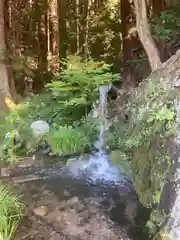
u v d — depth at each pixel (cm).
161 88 385
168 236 246
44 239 283
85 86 558
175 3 561
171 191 270
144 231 286
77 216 322
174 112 318
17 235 287
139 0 488
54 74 834
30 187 392
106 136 493
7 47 758
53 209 337
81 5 1242
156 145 327
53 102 606
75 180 411
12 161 480
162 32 556
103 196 362
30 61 991
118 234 288
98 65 678
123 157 418
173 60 412
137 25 495
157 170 307
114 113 513
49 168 452
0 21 675
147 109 393
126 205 337
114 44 1117
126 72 728
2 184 395
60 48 1101
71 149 506
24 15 977
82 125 546
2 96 639
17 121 564
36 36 1027
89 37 1180
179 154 277
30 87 846
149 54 493
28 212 329
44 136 533
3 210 304
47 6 1046
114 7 1171
